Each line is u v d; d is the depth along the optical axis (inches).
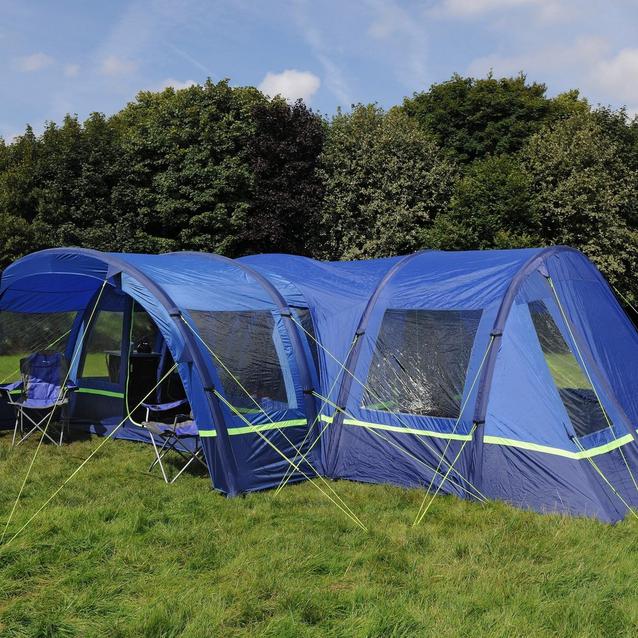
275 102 975.0
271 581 181.3
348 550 206.7
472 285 280.7
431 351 276.4
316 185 932.6
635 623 160.6
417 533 217.6
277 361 292.4
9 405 358.6
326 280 334.3
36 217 913.5
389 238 885.2
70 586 179.2
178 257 335.3
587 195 832.9
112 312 361.7
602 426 253.0
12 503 243.1
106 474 282.4
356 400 289.6
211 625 158.7
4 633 155.9
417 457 269.3
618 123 989.8
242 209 936.9
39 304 358.0
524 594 174.1
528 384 252.5
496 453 250.4
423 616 162.9
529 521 225.8
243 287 304.3
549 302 271.4
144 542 208.8
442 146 1101.1
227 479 259.4
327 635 156.6
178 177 931.3
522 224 839.1
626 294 880.3
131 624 158.9
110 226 919.0
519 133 1063.6
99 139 948.6
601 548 203.0
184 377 267.9
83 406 368.2
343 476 285.7
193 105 970.7
